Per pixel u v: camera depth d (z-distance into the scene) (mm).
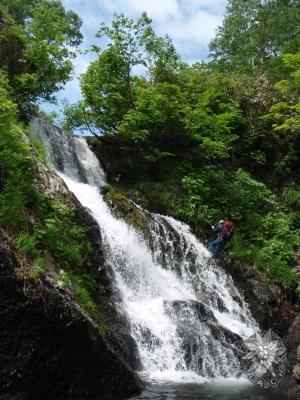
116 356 7426
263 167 18922
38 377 6469
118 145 17141
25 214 8281
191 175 16281
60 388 6672
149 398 7242
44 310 6551
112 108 17656
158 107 16453
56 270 8047
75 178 15391
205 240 14555
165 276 12141
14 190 8109
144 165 16578
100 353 7133
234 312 12375
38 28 17297
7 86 14305
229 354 9875
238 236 14992
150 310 10117
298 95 19797
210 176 16500
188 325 10086
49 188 9727
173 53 18828
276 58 25031
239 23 29250
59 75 17188
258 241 15430
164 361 9102
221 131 17391
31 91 16641
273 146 19219
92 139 17359
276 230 15797
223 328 10477
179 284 12297
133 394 7359
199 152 17250
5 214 7598
